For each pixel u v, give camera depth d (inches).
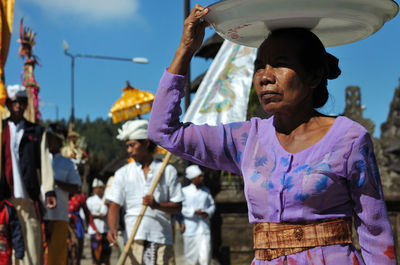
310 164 68.6
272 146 72.6
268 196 70.7
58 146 257.1
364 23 71.3
